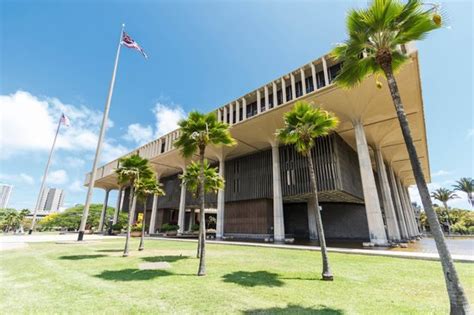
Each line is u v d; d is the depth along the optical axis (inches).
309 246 675.4
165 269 342.3
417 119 933.8
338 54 295.9
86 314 164.7
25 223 3112.7
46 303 187.6
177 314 166.1
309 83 892.6
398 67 276.4
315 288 240.2
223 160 1305.4
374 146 1141.7
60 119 1582.2
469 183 1803.6
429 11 221.5
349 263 386.3
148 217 1845.5
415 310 176.9
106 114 932.0
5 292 219.6
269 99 1022.4
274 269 342.6
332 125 365.4
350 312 172.7
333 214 1200.8
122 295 211.5
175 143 419.8
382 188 1059.9
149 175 608.7
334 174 877.8
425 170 1641.2
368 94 759.1
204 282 264.1
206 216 2169.0
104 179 1991.9
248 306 184.7
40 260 419.2
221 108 1206.9
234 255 496.4
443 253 172.4
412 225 1814.7
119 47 995.9
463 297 159.5
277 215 965.8
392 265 366.0
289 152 1052.5
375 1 229.9
